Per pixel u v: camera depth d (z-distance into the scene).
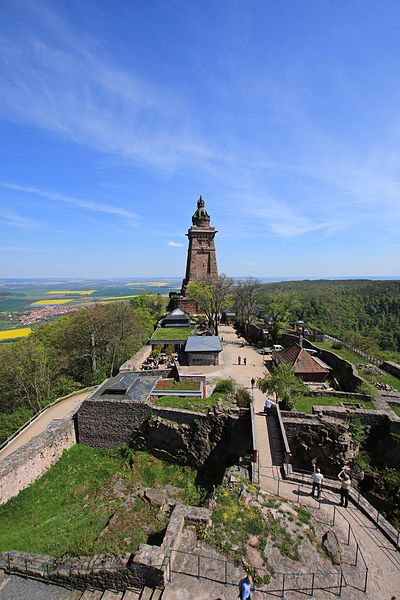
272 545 11.73
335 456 20.50
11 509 18.62
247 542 11.80
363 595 10.17
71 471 22.72
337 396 24.59
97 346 46.81
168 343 43.72
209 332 49.28
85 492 20.80
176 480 21.88
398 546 12.07
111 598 10.91
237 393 25.48
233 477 15.72
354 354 36.00
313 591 10.21
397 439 20.09
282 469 16.80
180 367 36.56
